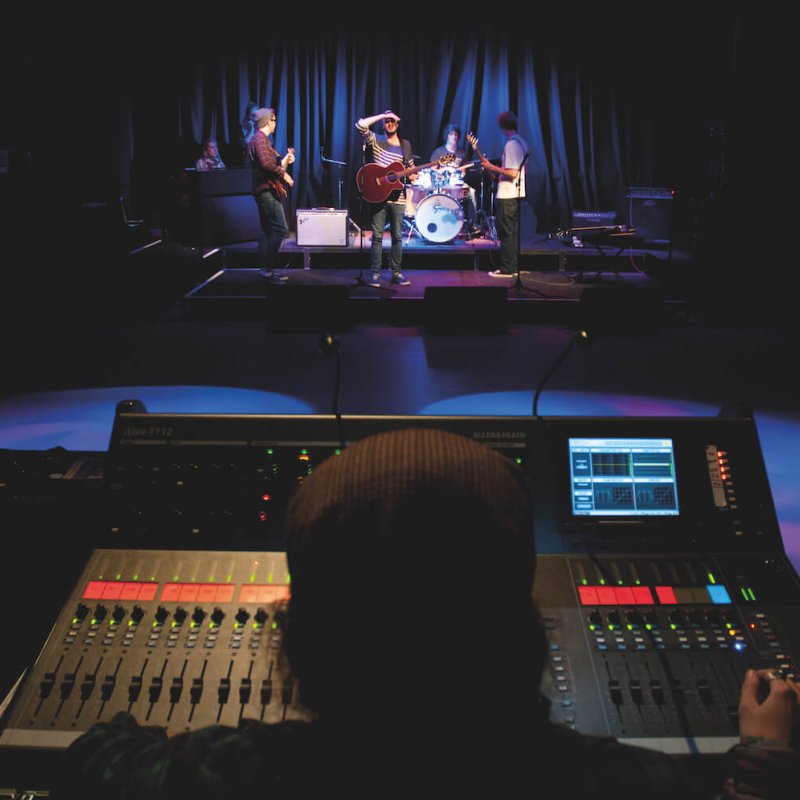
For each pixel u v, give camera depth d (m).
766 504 1.86
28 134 12.10
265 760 0.82
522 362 7.24
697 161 12.05
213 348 7.66
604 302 8.19
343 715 0.75
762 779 1.18
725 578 1.76
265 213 9.50
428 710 0.74
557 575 1.76
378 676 0.74
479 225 11.43
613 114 12.14
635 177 12.39
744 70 11.29
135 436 1.88
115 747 1.00
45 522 2.35
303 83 12.38
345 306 8.16
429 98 12.23
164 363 7.21
